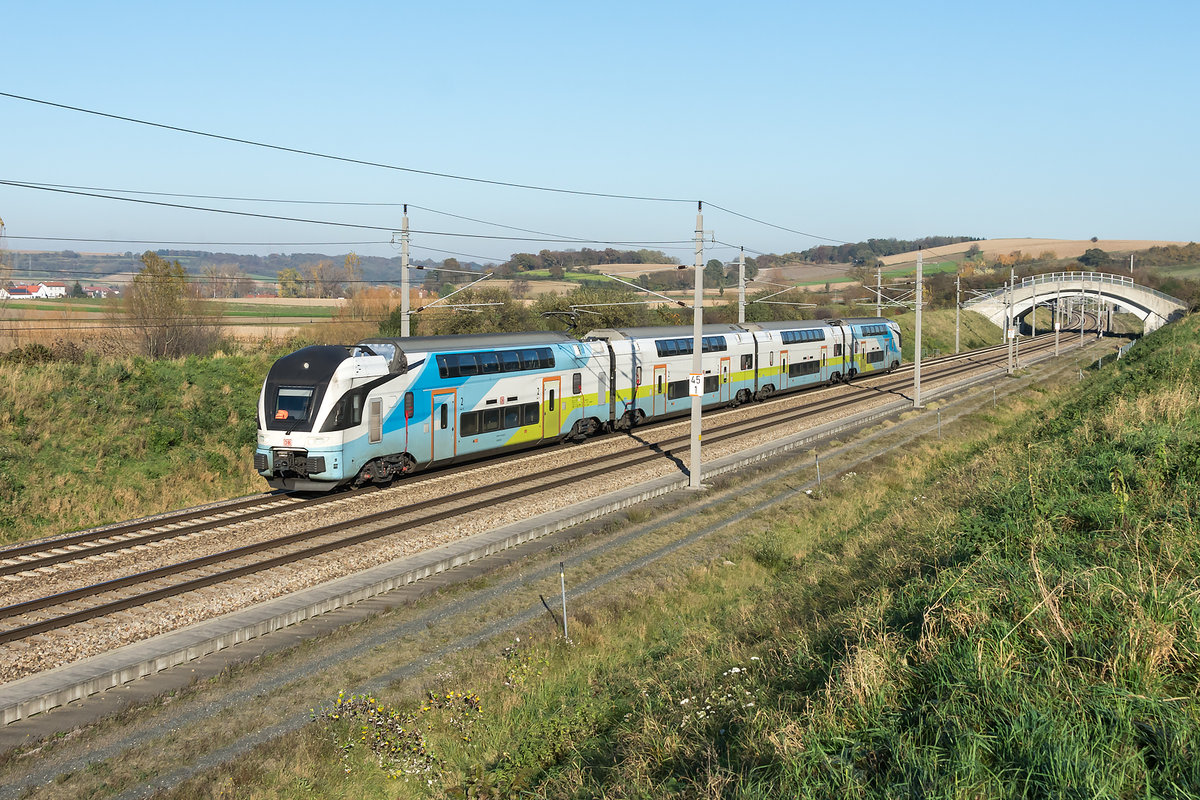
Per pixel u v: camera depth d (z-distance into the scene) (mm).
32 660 13062
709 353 40812
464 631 15234
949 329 100562
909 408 46125
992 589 9672
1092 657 7848
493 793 10242
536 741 11211
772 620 14391
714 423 38969
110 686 12711
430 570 18188
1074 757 6250
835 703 8422
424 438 25766
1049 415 35531
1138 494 13445
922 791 6297
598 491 25484
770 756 8047
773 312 91938
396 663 13875
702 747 9188
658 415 37375
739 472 29281
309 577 17109
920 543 15258
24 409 25984
